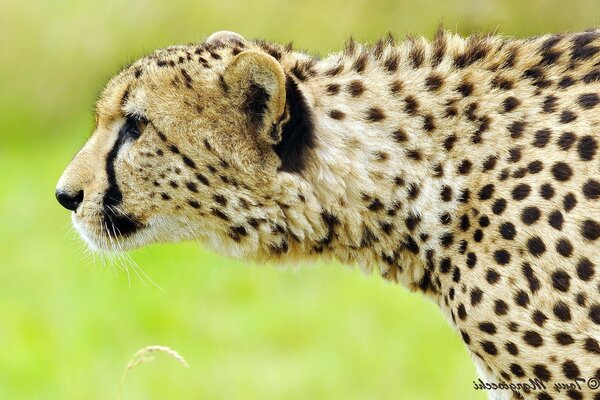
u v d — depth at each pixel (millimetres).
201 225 11047
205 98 10664
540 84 10328
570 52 10375
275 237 10859
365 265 11008
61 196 11320
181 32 30203
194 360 17969
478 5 24781
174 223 11117
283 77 10219
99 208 11156
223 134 10625
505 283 9969
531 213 9914
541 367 9984
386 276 11023
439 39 10828
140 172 10953
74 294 20922
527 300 9906
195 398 16734
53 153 29859
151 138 10867
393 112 10508
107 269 21594
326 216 10680
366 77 10680
